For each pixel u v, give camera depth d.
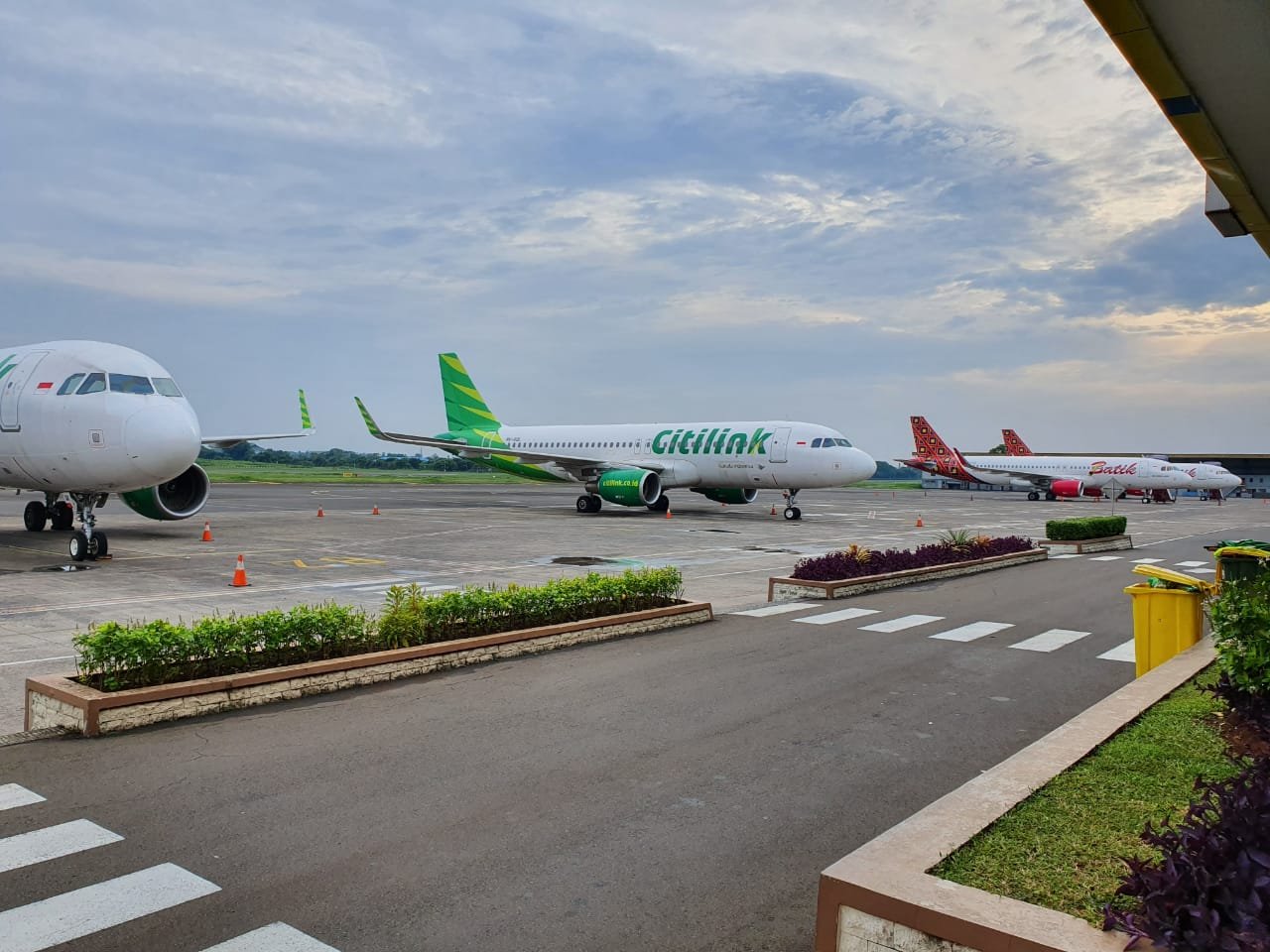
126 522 31.22
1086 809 5.30
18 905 4.61
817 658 10.98
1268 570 9.40
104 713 7.50
